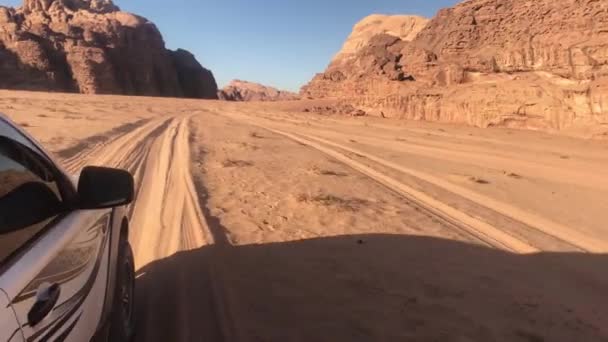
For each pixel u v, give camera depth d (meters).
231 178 13.88
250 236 8.43
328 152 22.50
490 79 48.94
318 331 5.18
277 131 33.28
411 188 14.27
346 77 93.62
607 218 11.52
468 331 5.38
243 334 4.98
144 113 44.12
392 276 6.93
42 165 3.11
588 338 5.38
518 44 47.56
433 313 5.79
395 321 5.53
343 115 62.16
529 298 6.40
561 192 14.97
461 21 60.50
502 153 25.56
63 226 2.85
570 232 10.09
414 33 151.25
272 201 11.27
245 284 6.28
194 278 6.33
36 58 116.00
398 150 25.31
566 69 40.22
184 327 5.00
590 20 41.00
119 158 15.98
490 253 8.34
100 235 3.48
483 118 43.62
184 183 12.53
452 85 52.59
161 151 18.36
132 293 4.57
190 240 7.89
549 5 46.78
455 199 13.00
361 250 8.04
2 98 50.94
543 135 36.12
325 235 8.80
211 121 39.50
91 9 162.25
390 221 10.09
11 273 2.02
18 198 2.56
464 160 22.31
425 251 8.20
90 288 2.94
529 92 40.69
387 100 58.72
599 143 31.30
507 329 5.48
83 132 21.77
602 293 6.73
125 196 3.22
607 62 37.47
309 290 6.25
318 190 12.93
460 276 7.09
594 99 34.91
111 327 3.62
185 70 176.00
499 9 56.38
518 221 10.91
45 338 2.14
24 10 135.88
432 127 43.41
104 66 125.56
